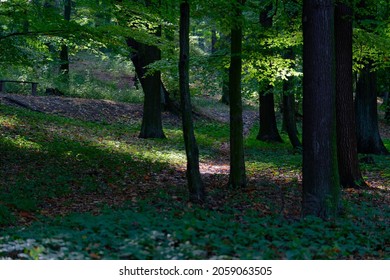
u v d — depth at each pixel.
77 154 14.89
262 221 7.75
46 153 14.71
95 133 21.11
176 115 31.19
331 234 7.12
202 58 13.31
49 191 10.63
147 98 22.44
